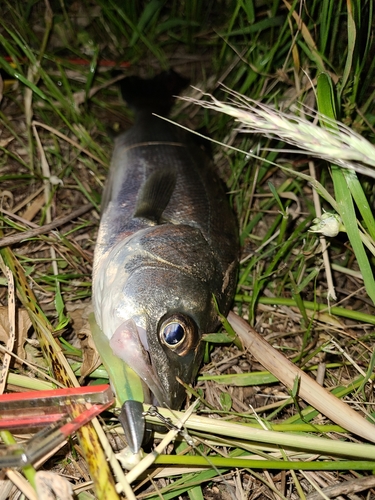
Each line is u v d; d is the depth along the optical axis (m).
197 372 0.39
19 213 0.49
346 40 0.54
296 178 0.52
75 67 0.60
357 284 0.49
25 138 0.54
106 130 0.54
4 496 0.33
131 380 0.35
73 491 0.33
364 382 0.38
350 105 0.44
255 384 0.41
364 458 0.36
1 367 0.38
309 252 0.42
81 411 0.33
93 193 0.51
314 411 0.39
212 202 0.45
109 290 0.38
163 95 0.57
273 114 0.29
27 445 0.31
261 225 0.53
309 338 0.45
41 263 0.46
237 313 0.46
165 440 0.33
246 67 0.57
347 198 0.36
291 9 0.44
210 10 0.65
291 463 0.34
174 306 0.37
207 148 0.53
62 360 0.36
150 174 0.47
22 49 0.53
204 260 0.40
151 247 0.39
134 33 0.62
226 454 0.36
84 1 0.64
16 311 0.40
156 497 0.35
